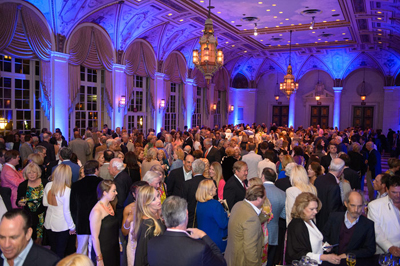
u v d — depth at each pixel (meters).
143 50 14.67
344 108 22.88
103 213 3.28
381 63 20.16
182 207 2.31
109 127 13.48
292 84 15.41
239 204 3.03
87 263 1.65
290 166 4.55
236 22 13.92
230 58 21.00
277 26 14.59
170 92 17.33
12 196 4.63
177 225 2.29
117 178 4.28
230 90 24.36
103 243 3.25
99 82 13.19
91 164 3.92
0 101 9.61
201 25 14.00
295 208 2.98
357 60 20.70
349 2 11.00
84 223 3.76
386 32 14.45
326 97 23.44
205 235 2.43
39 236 4.45
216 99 22.39
